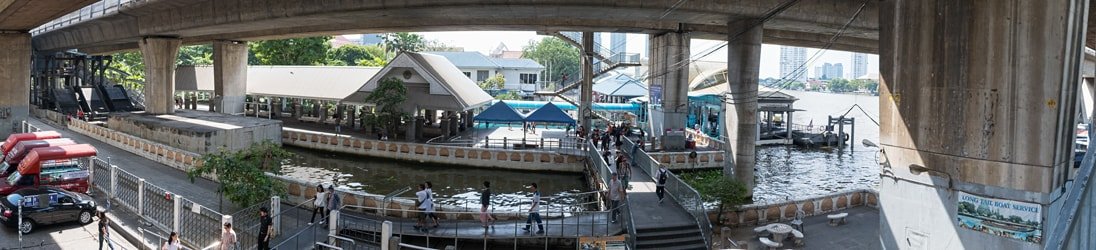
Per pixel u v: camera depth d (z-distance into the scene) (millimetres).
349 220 27984
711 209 32469
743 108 41094
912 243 23922
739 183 32875
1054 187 20797
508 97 114688
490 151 51562
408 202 29594
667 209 30828
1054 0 20172
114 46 97750
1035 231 20750
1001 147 21391
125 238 26219
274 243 24688
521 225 27891
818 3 42562
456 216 28938
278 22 51938
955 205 22594
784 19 41938
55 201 27203
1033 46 20578
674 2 38969
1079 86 21516
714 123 73000
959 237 22516
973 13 21922
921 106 23594
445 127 59531
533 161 50781
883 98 25188
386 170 51500
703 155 54000
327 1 45062
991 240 21750
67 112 74625
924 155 23500
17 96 63156
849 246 28562
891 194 24734
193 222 25156
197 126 51344
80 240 25734
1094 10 29656
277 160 34719
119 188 31000
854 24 44156
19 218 24891
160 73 67938
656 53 61094
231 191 28062
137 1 58188
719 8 39406
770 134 73938
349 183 45938
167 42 68188
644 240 26953
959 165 22453
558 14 43312
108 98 79312
